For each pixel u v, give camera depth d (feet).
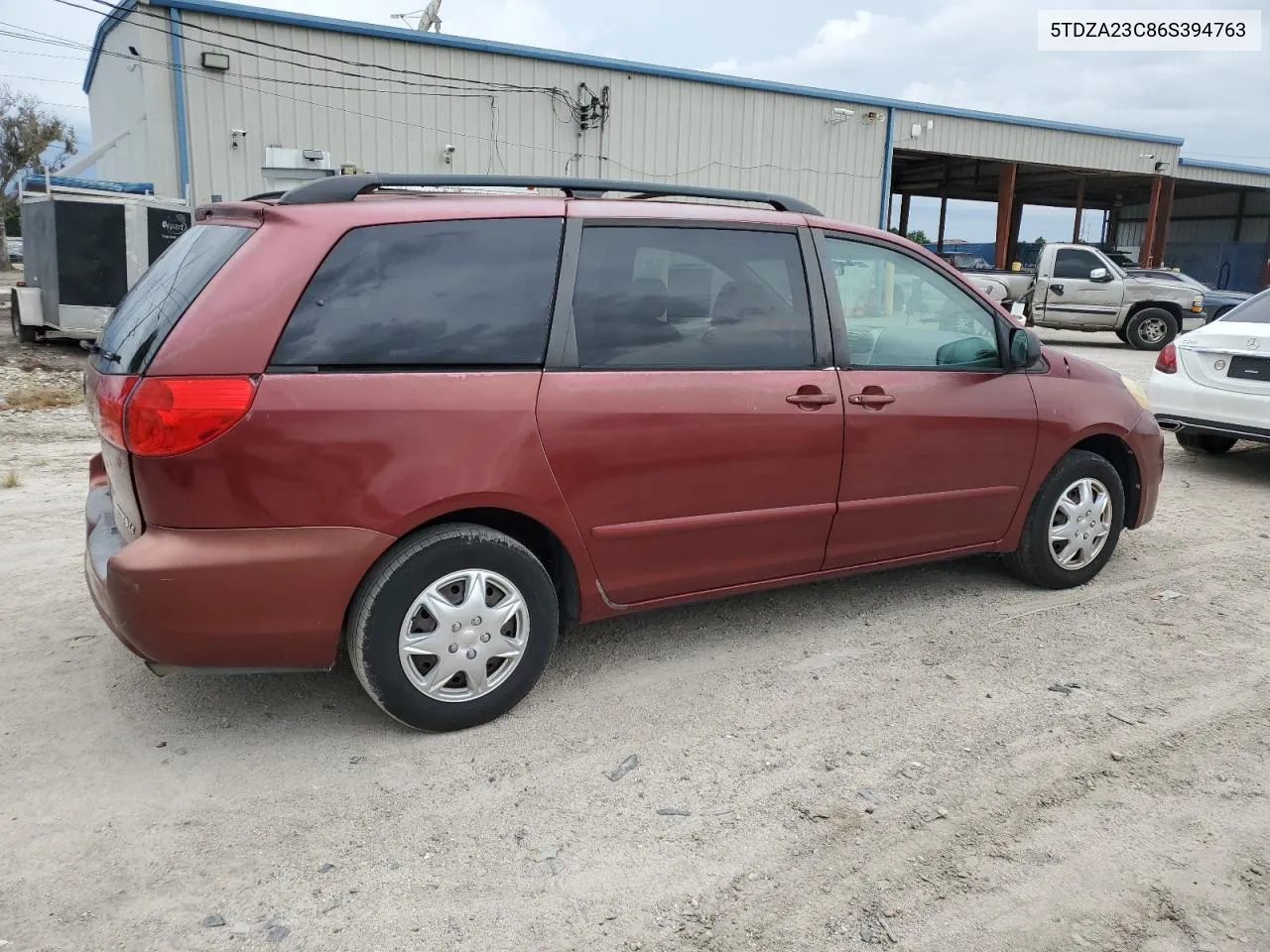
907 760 10.50
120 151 69.77
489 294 10.66
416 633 10.46
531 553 10.96
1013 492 14.71
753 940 7.77
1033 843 9.07
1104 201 152.87
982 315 14.32
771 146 81.46
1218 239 142.10
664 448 11.48
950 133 91.91
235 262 9.70
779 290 12.51
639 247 11.58
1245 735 11.14
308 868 8.58
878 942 7.75
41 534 17.66
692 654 13.17
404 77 64.75
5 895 8.12
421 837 9.05
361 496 9.82
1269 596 15.76
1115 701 11.94
